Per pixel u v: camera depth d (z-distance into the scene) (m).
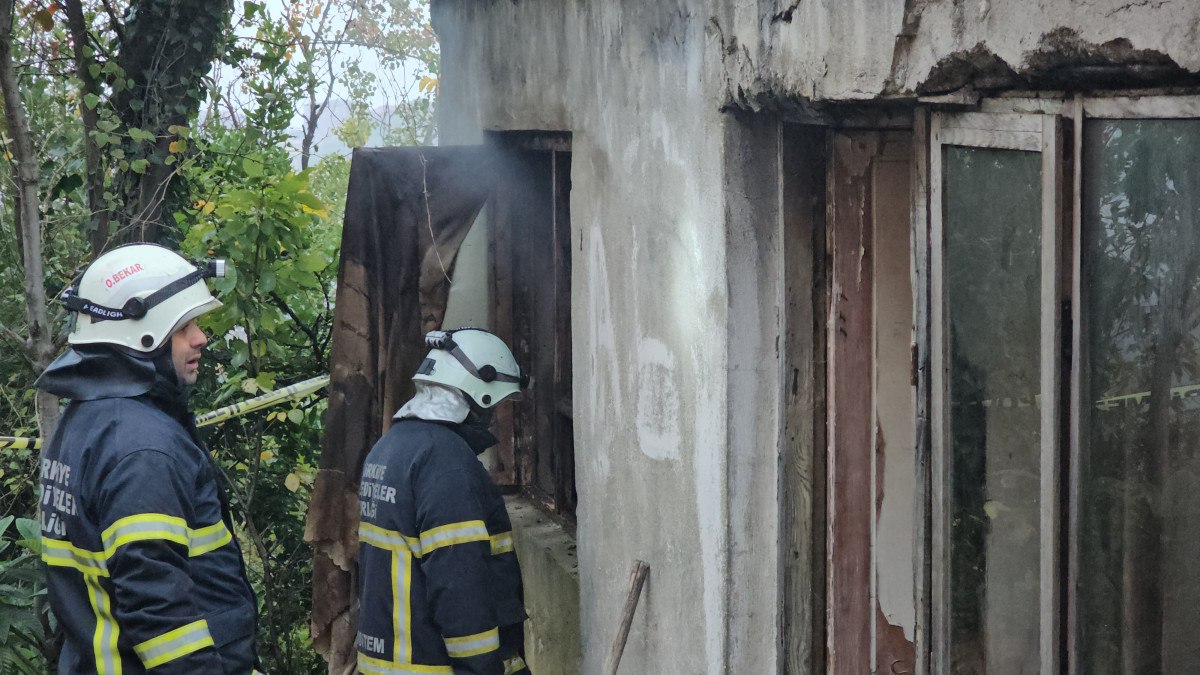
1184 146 1.75
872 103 2.51
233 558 2.91
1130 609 1.91
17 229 6.22
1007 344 2.16
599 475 3.89
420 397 3.87
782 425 2.99
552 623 4.50
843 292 2.89
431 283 4.60
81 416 2.81
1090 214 1.94
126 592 2.63
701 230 3.04
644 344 3.46
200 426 5.07
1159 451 1.83
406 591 3.72
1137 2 1.71
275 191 5.27
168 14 6.50
